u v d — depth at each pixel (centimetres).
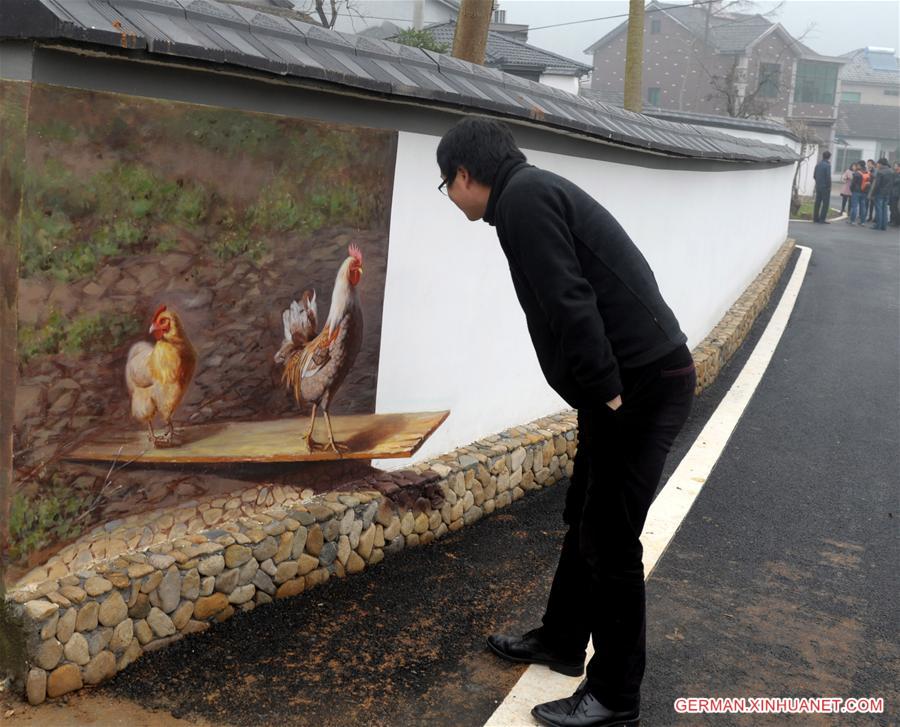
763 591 383
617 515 264
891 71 8206
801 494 510
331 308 354
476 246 439
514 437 480
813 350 912
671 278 701
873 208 2512
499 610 347
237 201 305
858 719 291
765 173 1202
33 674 259
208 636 306
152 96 270
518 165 260
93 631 272
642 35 1313
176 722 262
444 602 350
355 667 299
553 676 304
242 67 274
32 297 250
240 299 314
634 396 259
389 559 383
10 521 257
